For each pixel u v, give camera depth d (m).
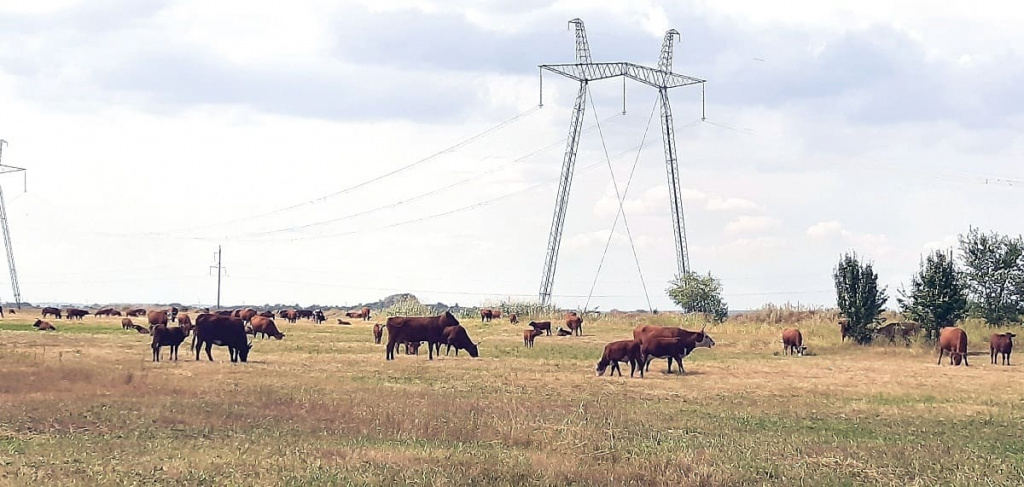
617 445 19.66
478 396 28.19
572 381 34.12
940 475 17.42
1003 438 22.11
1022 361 48.84
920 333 58.00
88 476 15.44
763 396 30.03
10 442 18.59
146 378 30.61
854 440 21.38
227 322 40.91
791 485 16.28
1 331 66.12
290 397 26.33
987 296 64.62
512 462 17.30
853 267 58.53
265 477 15.59
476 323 84.81
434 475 15.95
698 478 16.58
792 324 69.75
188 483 15.14
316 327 85.56
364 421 22.28
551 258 92.81
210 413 23.02
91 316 119.94
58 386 28.16
